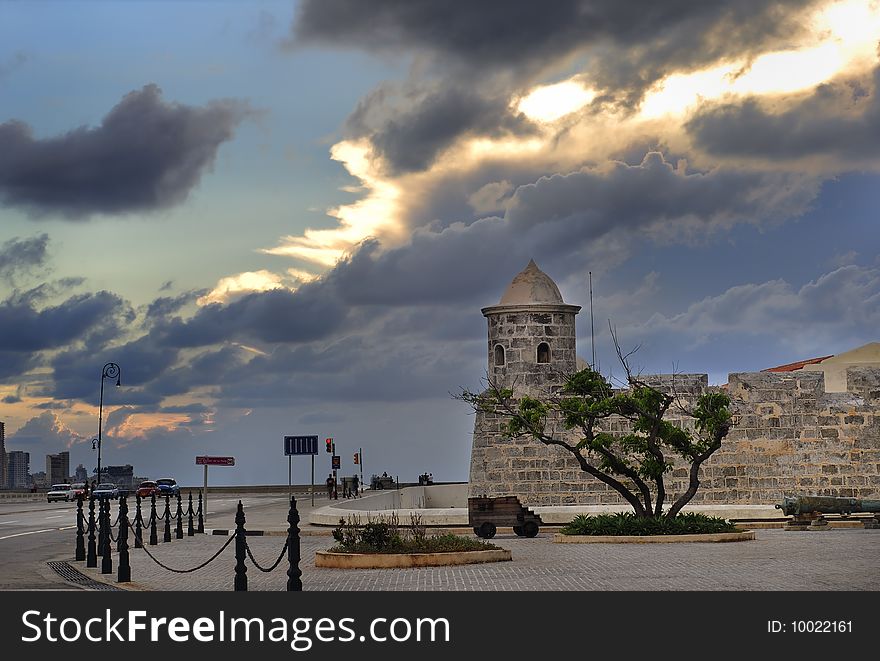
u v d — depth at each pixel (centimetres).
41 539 4206
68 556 3406
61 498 9556
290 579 2244
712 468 4509
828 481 4472
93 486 9006
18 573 2866
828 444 4484
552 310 5016
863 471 4469
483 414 4872
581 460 3766
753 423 4503
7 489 12269
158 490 9488
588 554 3048
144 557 3350
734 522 4109
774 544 3262
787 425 4500
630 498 3734
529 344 4981
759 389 4516
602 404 3731
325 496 9381
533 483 4719
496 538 3841
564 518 4228
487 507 3872
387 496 6159
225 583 2583
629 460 4534
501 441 4778
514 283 5116
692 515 3669
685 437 3734
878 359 5534
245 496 9788
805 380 4512
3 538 4269
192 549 3638
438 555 2812
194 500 8600
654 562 2761
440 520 4153
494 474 4778
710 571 2511
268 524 4903
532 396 4856
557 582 2369
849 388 4519
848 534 3684
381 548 2895
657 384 4550
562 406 3878
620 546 3322
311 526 4606
